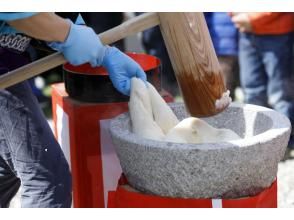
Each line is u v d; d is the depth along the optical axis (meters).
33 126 2.51
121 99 2.67
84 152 2.69
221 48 4.73
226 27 4.68
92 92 2.67
